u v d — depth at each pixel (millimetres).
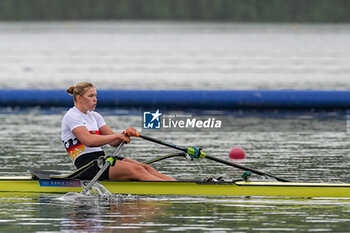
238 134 51344
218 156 41125
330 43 190375
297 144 46062
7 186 30844
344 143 46375
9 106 69125
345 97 66250
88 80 93500
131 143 46719
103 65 120188
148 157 40688
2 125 55750
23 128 53875
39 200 28812
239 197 29500
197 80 92688
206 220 25109
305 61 128500
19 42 196250
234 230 23641
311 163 38312
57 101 68875
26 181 30906
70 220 25141
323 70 109000
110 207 27438
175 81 91250
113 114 63906
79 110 30469
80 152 30406
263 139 48594
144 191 30062
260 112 66250
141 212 26484
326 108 66750
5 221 25016
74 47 174500
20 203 28203
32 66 118562
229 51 158000
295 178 33625
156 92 67625
